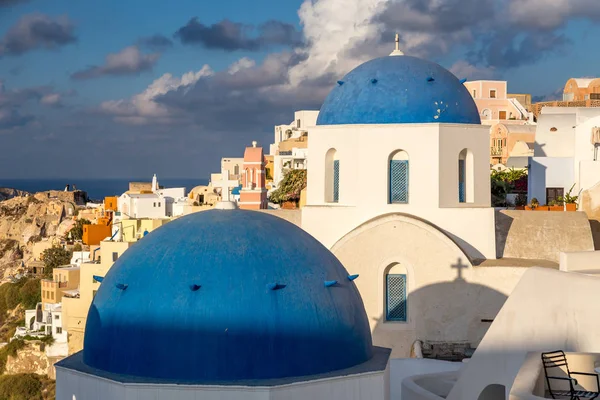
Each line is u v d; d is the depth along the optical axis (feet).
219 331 67.82
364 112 121.39
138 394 66.13
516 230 125.49
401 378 98.53
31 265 333.62
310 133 124.06
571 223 125.70
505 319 72.90
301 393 66.54
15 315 297.94
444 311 115.96
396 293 117.19
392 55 129.39
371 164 120.16
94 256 259.19
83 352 74.59
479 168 122.62
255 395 65.10
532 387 61.57
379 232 116.37
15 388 234.38
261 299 68.90
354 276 76.84
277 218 78.13
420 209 119.55
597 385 65.31
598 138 173.17
